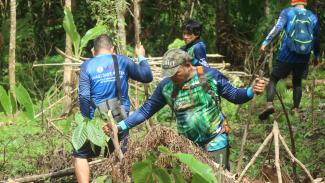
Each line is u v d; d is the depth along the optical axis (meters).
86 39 7.90
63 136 6.77
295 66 8.77
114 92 5.88
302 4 8.73
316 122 8.65
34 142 7.59
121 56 6.01
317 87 10.91
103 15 8.20
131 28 14.35
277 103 10.02
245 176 5.48
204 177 4.04
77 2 14.27
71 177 6.70
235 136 8.34
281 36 9.48
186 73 5.11
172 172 4.34
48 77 12.23
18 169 6.92
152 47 14.68
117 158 4.93
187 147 4.73
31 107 5.13
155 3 15.34
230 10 15.89
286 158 7.03
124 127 5.33
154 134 4.68
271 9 13.98
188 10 14.88
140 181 4.23
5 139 8.06
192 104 5.15
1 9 14.33
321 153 7.07
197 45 6.70
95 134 4.93
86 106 5.89
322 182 5.72
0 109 5.35
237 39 14.66
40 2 14.45
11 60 10.61
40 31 14.56
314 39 8.91
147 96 7.51
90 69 5.89
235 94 5.14
